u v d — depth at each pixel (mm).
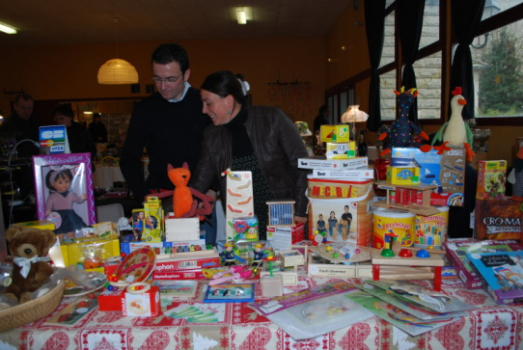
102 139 8844
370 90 6406
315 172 1431
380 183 1453
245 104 1584
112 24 8531
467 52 3662
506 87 3369
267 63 10680
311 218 1459
